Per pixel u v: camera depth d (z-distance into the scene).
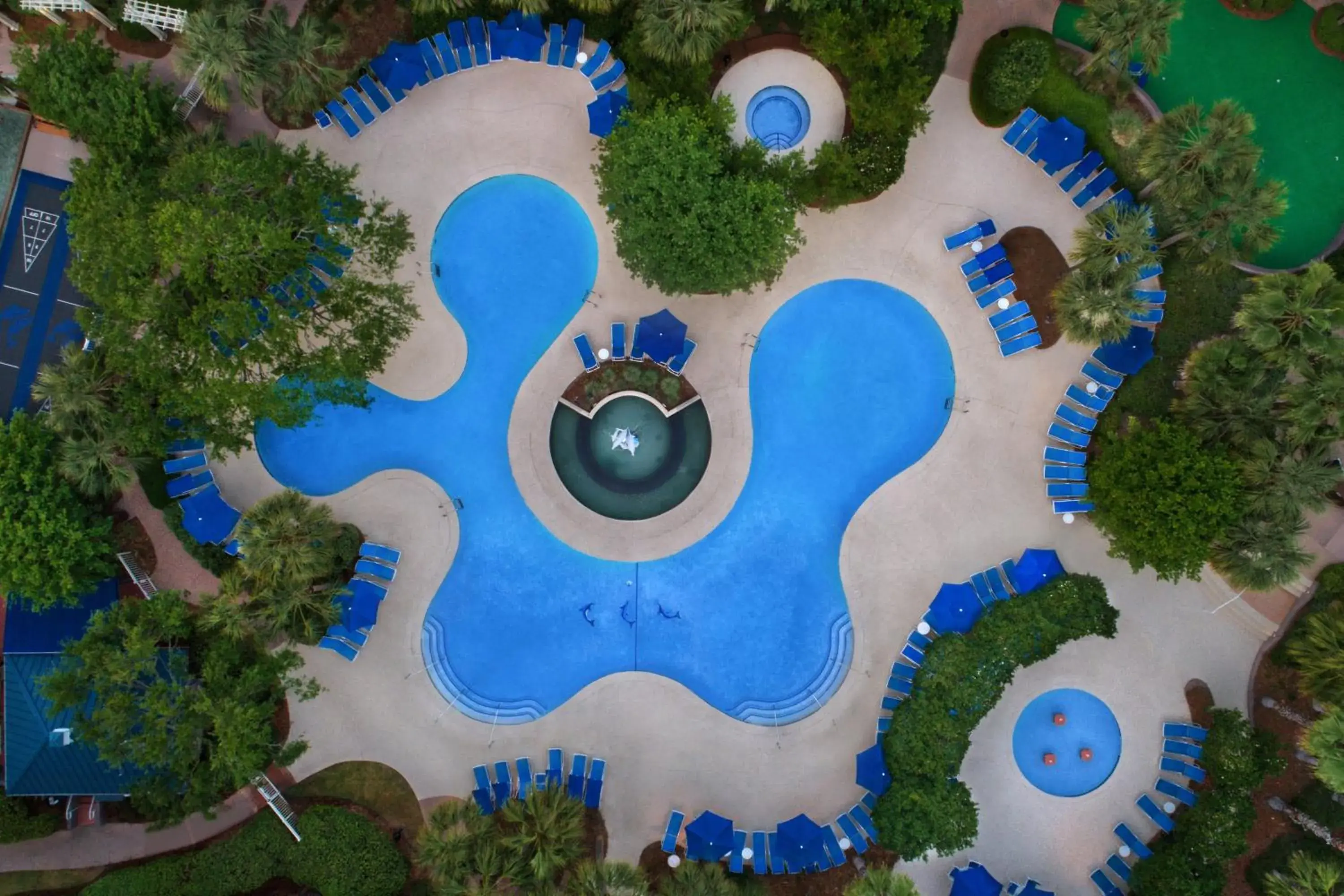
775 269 32.31
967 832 31.53
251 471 35.06
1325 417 28.69
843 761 34.53
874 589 35.03
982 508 35.00
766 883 34.09
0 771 32.72
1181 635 34.44
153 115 31.64
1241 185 28.88
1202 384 31.02
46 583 31.11
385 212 35.28
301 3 34.88
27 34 34.06
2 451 30.77
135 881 32.59
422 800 34.44
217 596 34.31
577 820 30.89
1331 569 32.91
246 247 28.64
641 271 32.34
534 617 35.19
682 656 35.19
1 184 34.56
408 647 34.88
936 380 35.31
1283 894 30.19
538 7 31.73
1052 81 34.41
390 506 35.12
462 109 35.22
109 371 31.58
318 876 33.03
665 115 29.91
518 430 35.22
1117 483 31.48
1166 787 33.66
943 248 35.03
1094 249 30.72
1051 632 32.62
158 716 29.84
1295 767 33.38
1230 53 34.69
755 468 35.31
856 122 32.09
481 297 35.28
